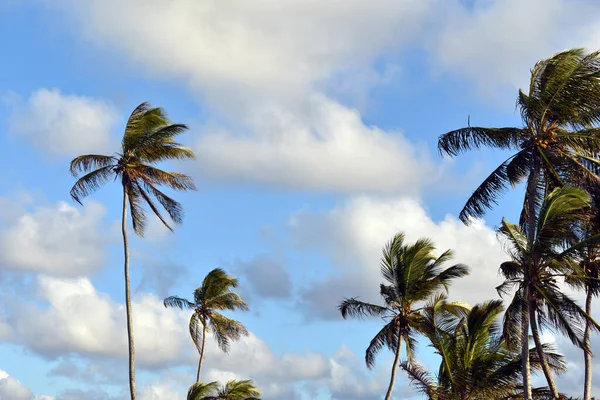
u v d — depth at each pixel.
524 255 30.12
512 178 32.41
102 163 41.47
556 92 30.75
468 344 37.88
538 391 38.56
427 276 42.59
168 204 42.25
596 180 31.17
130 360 41.47
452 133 32.78
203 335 57.53
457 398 37.66
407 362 39.38
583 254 29.42
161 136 40.84
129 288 42.09
